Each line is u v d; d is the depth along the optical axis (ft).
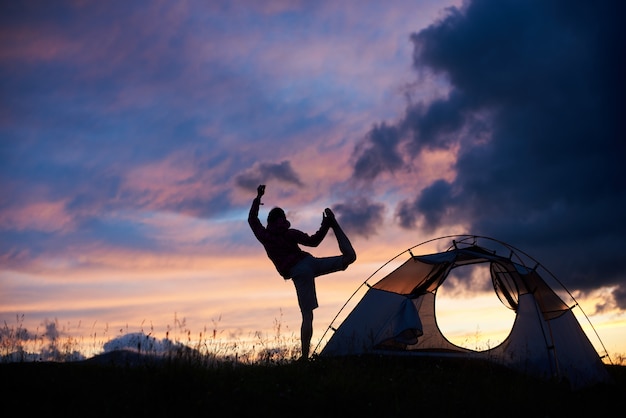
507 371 33.14
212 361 29.07
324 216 35.19
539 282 36.06
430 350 36.60
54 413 23.18
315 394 25.88
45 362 29.14
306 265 34.47
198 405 24.12
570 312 36.91
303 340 33.58
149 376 25.89
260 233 35.24
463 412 26.61
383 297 36.91
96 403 24.12
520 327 34.40
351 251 34.96
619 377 36.17
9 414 22.84
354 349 34.58
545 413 27.91
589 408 29.58
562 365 33.14
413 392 27.86
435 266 37.73
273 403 25.17
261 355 31.71
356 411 25.31
